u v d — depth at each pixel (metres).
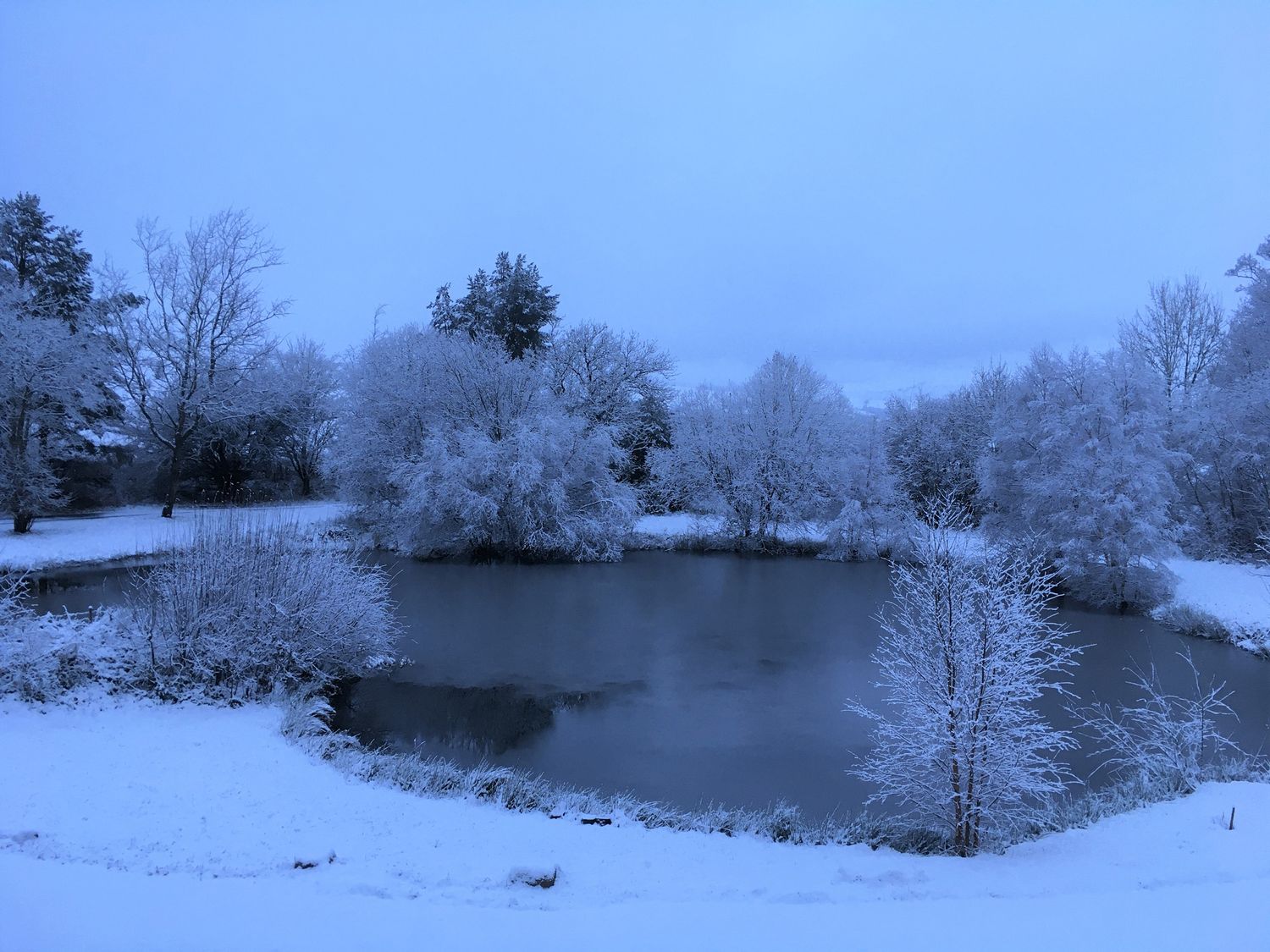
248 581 10.69
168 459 33.03
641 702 11.48
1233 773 8.17
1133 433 19.56
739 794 8.26
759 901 4.67
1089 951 3.53
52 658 9.27
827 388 32.09
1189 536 23.22
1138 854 5.89
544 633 15.81
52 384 23.69
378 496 28.12
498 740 9.92
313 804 6.68
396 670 13.07
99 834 5.54
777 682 12.54
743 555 27.80
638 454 36.41
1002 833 6.78
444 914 4.03
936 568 6.69
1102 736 9.88
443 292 37.66
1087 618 17.81
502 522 25.75
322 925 3.77
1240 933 3.76
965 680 6.30
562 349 33.62
